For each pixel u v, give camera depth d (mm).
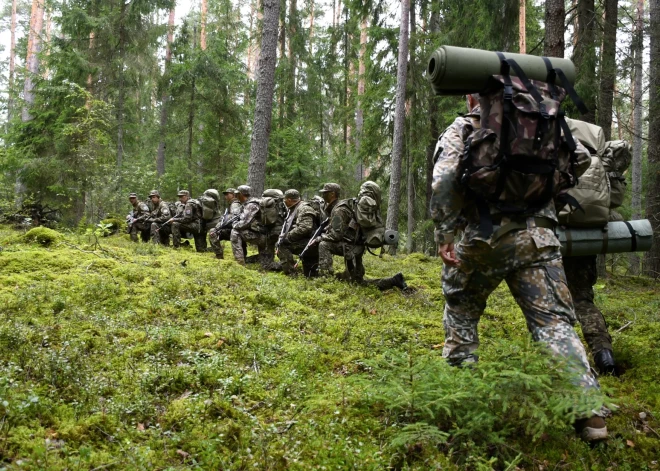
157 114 32062
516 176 2871
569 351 2869
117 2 20781
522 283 3037
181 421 3146
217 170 23188
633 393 3805
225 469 2619
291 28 25594
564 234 4035
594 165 4082
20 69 19359
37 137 18844
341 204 7926
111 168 18125
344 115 26578
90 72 19656
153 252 9789
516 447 2920
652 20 13539
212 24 27469
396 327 5395
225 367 3967
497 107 2879
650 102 14281
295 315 5781
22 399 3090
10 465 2451
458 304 3338
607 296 8031
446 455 2812
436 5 17828
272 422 3209
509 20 14234
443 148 3037
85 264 7340
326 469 2668
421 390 2877
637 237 4117
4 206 15477
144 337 4605
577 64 11234
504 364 2875
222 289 6633
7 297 5535
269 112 12914
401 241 22500
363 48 24297
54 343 4328
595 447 2943
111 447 2828
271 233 9438
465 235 3119
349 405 3369
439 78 2936
